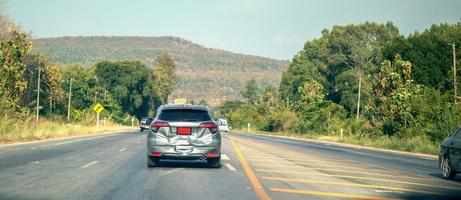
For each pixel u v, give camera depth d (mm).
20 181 12695
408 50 70188
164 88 134250
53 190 11336
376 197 11602
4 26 45625
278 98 115375
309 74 102562
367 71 94000
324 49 102625
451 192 13148
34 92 68000
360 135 49719
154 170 15859
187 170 16047
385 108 45531
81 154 21844
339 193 12031
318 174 16250
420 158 28469
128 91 109188
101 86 105062
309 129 70750
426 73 67812
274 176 15117
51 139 35406
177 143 15844
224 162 19359
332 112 73188
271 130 89812
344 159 24203
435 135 36969
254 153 25391
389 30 101688
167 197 10688
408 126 42344
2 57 34062
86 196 10609
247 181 13648
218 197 10844
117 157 20688
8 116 34031
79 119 70750
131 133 55344
